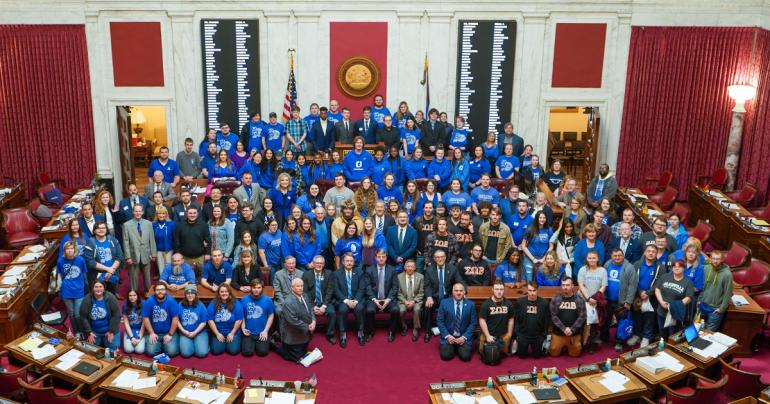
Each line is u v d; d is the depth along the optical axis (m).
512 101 17.52
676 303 11.18
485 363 11.23
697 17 16.91
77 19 16.62
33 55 16.80
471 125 17.64
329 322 11.76
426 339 11.98
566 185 14.28
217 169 15.52
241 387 9.38
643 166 17.98
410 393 10.42
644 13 16.94
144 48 16.92
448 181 15.53
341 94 17.34
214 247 12.95
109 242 12.46
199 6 16.67
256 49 16.98
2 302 11.03
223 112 17.39
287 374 10.91
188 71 17.11
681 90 17.39
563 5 16.86
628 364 9.82
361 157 15.26
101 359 9.85
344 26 16.94
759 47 16.64
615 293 11.60
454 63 17.25
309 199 14.41
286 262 11.59
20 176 17.58
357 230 12.63
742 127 17.16
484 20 16.94
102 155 17.56
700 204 16.52
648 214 15.04
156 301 11.16
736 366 10.05
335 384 10.63
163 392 9.15
